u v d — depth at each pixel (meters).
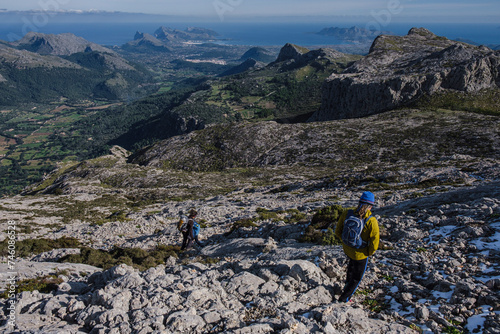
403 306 5.73
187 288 6.55
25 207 41.41
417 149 71.62
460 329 4.70
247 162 93.75
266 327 4.85
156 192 54.84
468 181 25.69
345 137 90.12
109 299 5.96
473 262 6.96
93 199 49.09
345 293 5.86
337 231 5.99
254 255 12.25
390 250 8.92
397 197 21.55
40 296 6.84
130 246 20.78
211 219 27.00
